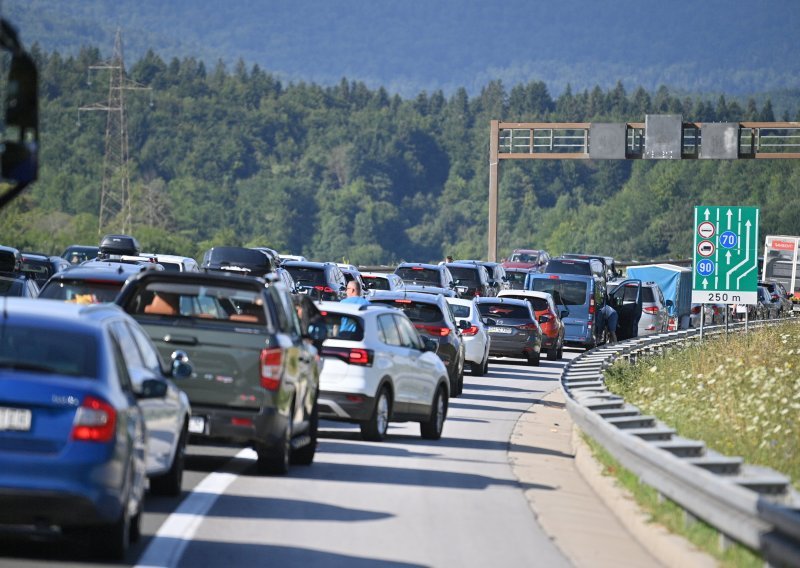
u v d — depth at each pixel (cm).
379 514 3859
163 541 3266
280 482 4372
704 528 3372
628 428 4869
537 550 3416
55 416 2867
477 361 10281
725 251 10688
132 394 3145
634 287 15212
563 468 5234
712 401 6269
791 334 11831
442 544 3444
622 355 9988
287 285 11125
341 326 5706
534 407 8081
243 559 3108
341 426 6325
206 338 4266
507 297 12688
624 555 3384
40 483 2831
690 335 12594
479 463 5250
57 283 5572
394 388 5834
